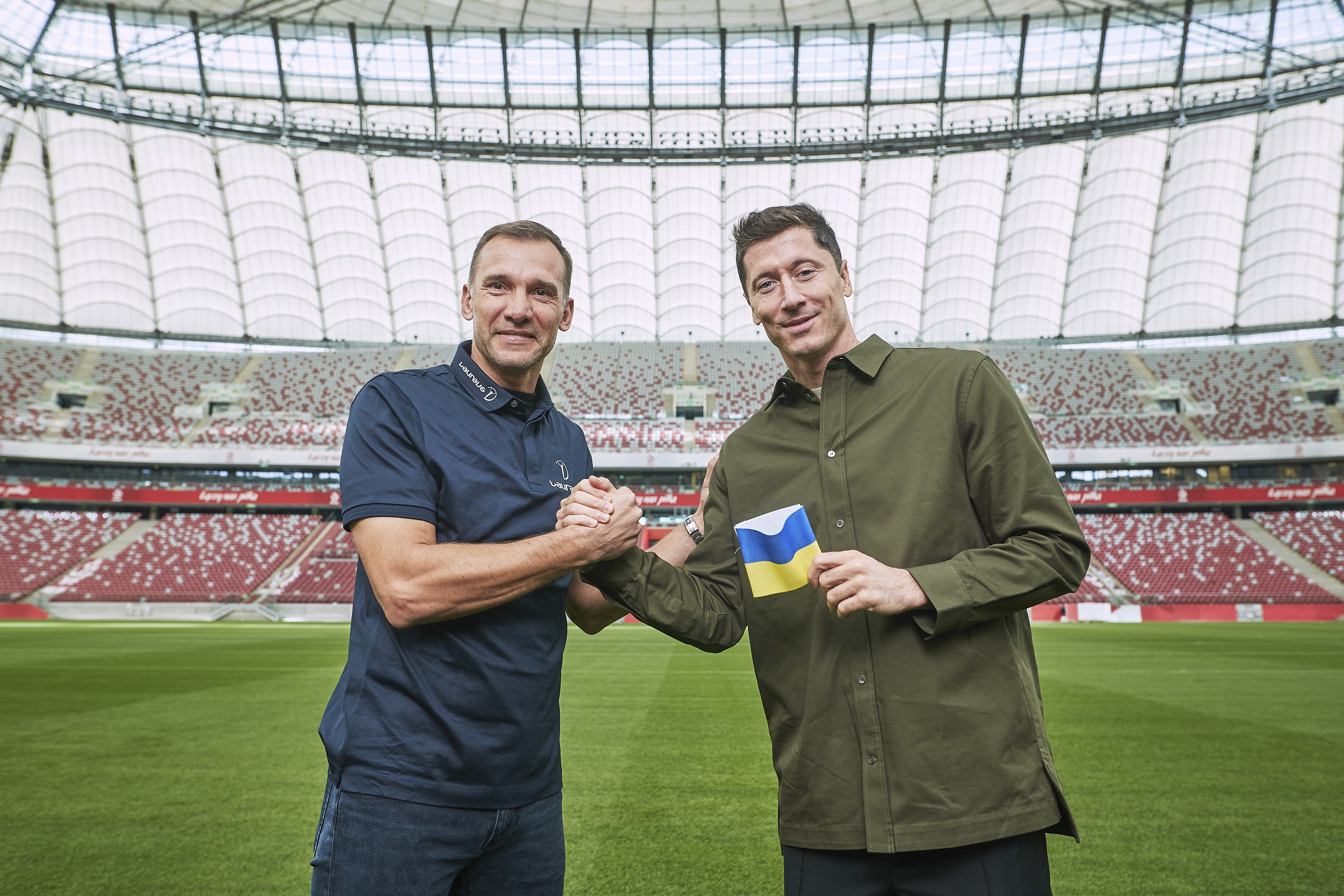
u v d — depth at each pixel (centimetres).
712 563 204
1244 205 3034
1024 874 148
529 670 170
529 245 187
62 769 512
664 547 224
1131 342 3862
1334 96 2423
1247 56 2566
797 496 180
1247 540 3088
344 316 3691
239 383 3741
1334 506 3300
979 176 3103
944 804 148
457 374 186
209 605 2703
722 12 2706
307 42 2658
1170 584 2859
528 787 170
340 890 154
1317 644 1520
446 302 3625
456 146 2875
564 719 693
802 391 188
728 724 670
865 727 156
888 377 179
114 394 3550
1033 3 2527
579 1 2642
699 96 2881
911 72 2766
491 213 3278
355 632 174
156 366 3750
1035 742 156
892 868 154
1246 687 895
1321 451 3155
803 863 163
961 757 150
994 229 3259
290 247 3369
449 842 157
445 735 159
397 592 155
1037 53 2675
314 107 2858
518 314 181
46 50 2558
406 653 163
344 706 166
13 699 809
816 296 187
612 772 508
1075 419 3525
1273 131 2792
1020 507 159
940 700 153
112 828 397
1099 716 697
